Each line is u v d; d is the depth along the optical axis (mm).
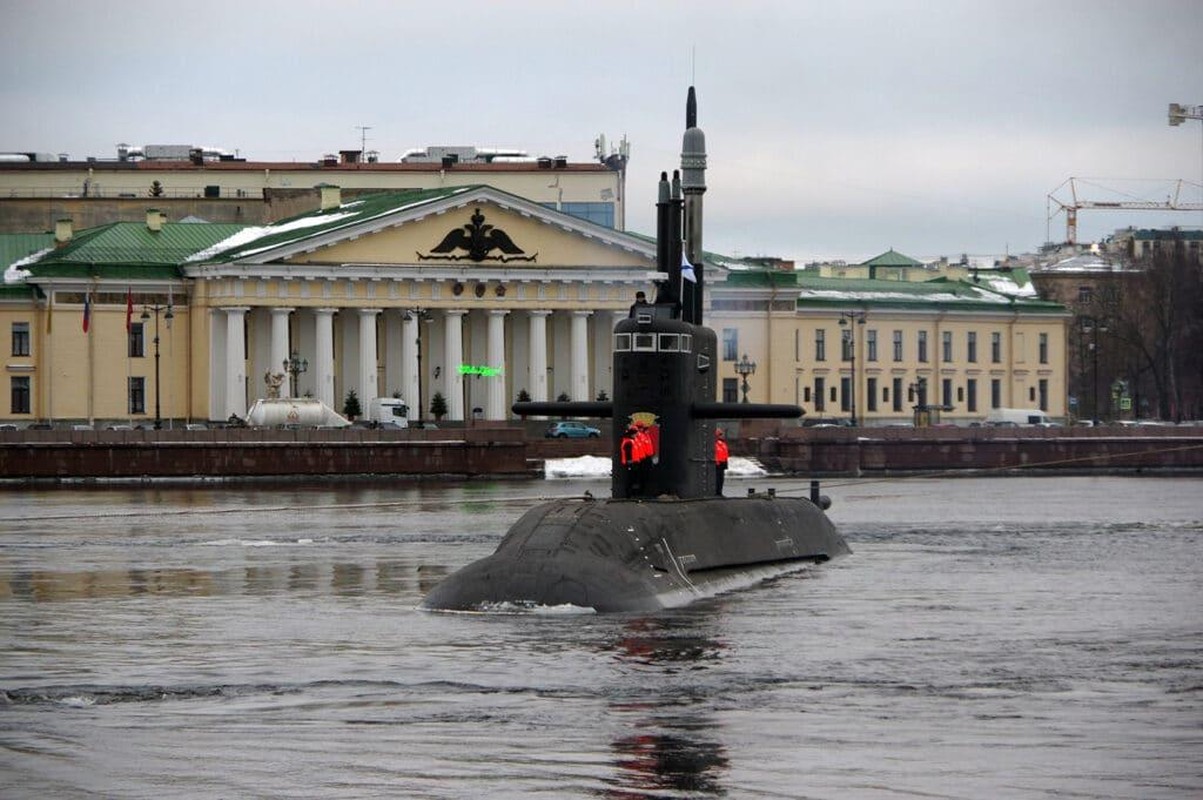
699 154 119438
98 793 61031
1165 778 62375
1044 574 123688
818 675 80062
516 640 86750
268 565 131250
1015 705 73875
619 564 95000
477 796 60281
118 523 175375
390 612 100938
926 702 74438
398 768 63594
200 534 161750
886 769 63406
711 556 103875
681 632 89688
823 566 122812
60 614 102250
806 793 60594
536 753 65562
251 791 61031
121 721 70938
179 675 80500
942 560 133625
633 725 69812
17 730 69500
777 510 120062
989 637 91750
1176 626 96438
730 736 68062
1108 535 161875
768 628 92250
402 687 76938
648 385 104375
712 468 110562
